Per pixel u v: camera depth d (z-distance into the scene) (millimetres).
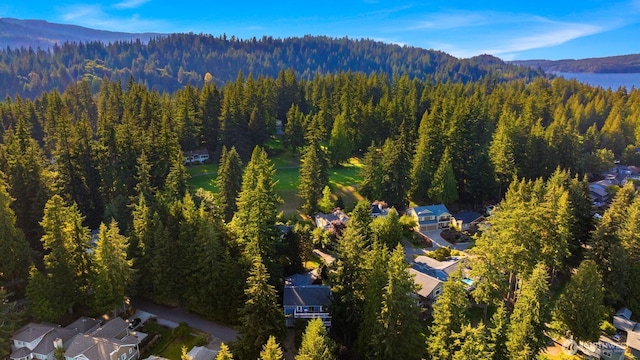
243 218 54438
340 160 96562
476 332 31172
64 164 66500
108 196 67938
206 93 96625
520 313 36375
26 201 57594
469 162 85438
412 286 37531
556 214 51750
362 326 39906
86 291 46719
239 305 45406
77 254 46656
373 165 82500
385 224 63438
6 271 45312
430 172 83938
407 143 90188
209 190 81812
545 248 49438
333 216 71312
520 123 93500
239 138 92688
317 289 47500
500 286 46156
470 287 52625
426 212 75500
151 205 58094
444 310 34875
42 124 98062
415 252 66875
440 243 71062
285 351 40906
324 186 79250
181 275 47969
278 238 53656
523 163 87812
